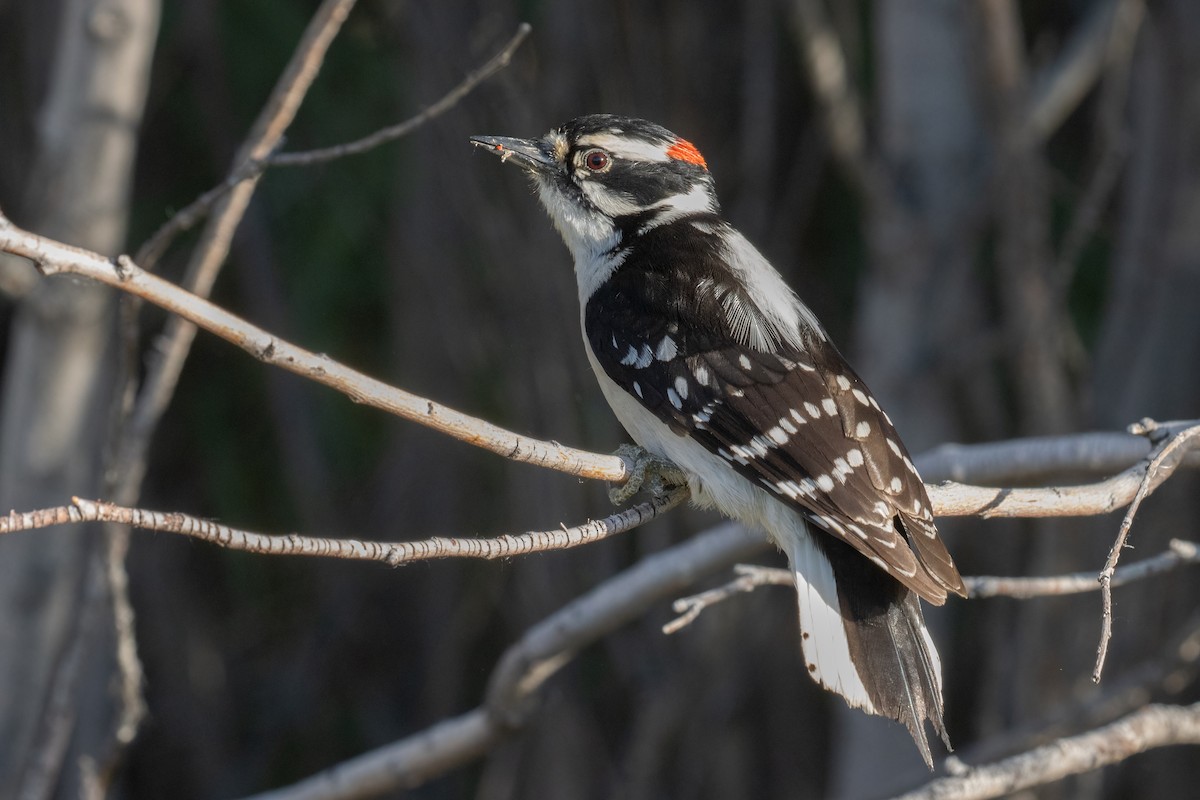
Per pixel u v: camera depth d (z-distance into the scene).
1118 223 12.24
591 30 11.34
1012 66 9.87
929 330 11.13
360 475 13.53
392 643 13.89
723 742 12.53
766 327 7.18
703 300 7.34
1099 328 12.34
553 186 8.37
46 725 8.52
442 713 13.26
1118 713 10.02
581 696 12.93
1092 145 12.79
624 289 7.60
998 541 12.51
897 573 6.18
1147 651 11.30
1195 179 11.10
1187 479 11.39
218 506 13.35
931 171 11.08
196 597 13.80
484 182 11.50
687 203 8.30
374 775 9.46
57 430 9.46
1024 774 7.01
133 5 8.87
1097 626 11.23
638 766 12.30
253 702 14.01
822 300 13.15
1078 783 11.34
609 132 8.30
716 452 6.93
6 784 9.60
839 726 12.53
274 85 13.00
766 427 6.82
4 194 12.37
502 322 11.82
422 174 12.07
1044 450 7.70
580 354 11.55
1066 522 10.93
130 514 4.98
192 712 13.54
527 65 11.30
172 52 12.96
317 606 13.92
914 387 11.16
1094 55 11.45
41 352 9.37
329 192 12.74
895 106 11.17
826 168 13.16
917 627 6.34
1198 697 12.02
